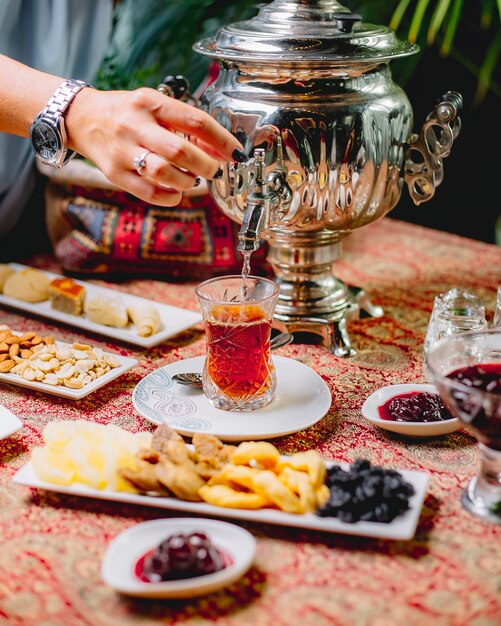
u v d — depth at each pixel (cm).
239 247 95
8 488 84
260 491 77
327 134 102
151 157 91
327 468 81
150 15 176
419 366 110
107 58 150
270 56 100
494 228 237
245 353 93
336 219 107
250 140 103
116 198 137
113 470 80
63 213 142
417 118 226
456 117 108
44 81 106
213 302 92
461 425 92
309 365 111
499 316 106
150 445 84
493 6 202
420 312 126
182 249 136
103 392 104
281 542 75
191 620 67
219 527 73
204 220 136
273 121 102
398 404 95
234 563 70
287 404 98
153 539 72
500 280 138
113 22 169
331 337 114
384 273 141
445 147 108
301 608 68
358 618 66
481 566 72
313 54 100
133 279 140
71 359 104
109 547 71
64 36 142
